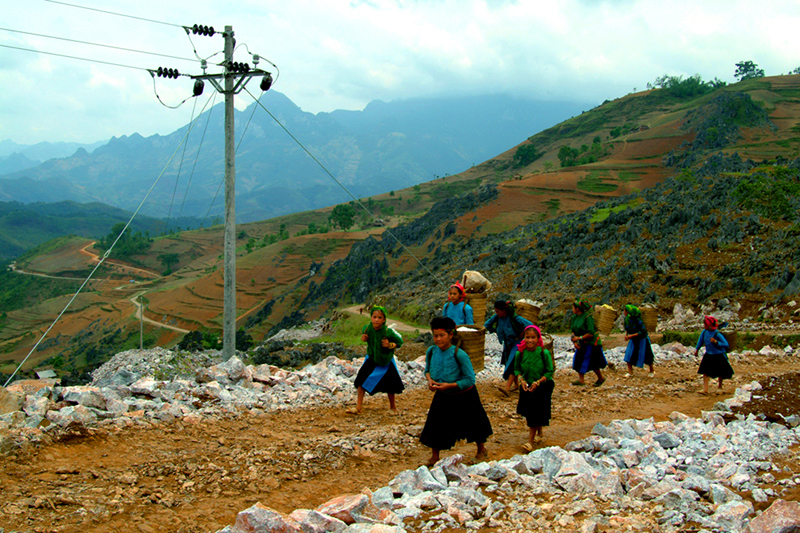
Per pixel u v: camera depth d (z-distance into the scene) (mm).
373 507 4625
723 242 38594
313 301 116875
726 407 9000
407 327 53281
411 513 4652
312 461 6590
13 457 5965
